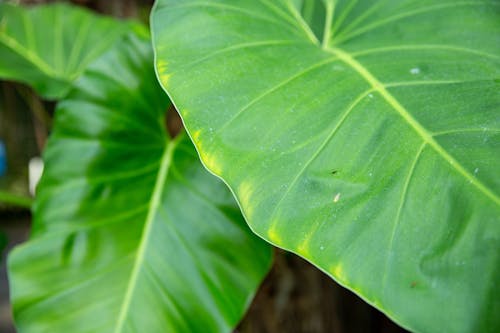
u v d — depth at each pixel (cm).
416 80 53
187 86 53
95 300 67
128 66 76
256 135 51
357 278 46
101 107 74
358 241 47
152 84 76
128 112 74
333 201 48
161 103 76
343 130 50
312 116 51
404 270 45
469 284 44
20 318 66
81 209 71
